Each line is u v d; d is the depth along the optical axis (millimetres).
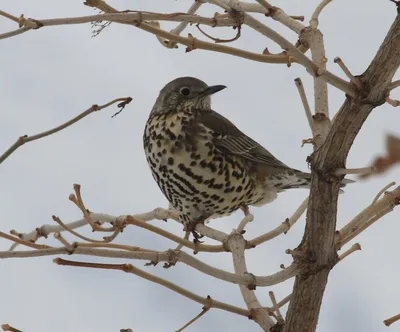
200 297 7254
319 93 8828
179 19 6691
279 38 6645
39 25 6160
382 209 7461
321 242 7305
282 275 7207
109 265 6324
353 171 6836
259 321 7688
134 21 6527
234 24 6816
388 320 6680
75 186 6684
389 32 6484
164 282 6855
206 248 8758
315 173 7145
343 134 6891
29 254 6074
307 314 7605
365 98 6613
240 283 6855
